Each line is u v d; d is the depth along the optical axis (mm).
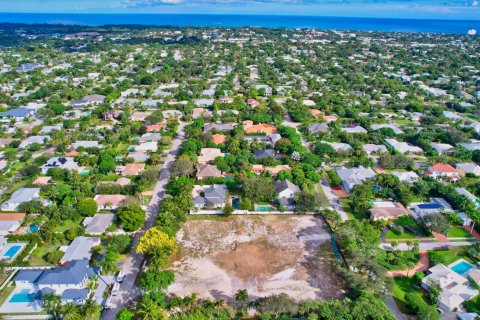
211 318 84062
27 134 187500
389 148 180500
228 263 102438
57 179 145000
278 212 126500
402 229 116375
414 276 97000
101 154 164250
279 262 103375
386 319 78188
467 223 122938
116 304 87375
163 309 84562
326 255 106500
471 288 93000
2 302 87688
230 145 168500
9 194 131500
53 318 83000
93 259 100875
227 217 123562
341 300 89938
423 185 138625
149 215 122938
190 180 143625
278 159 166750
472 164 160625
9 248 105875
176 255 105000
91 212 120000
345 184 144750
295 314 82750
